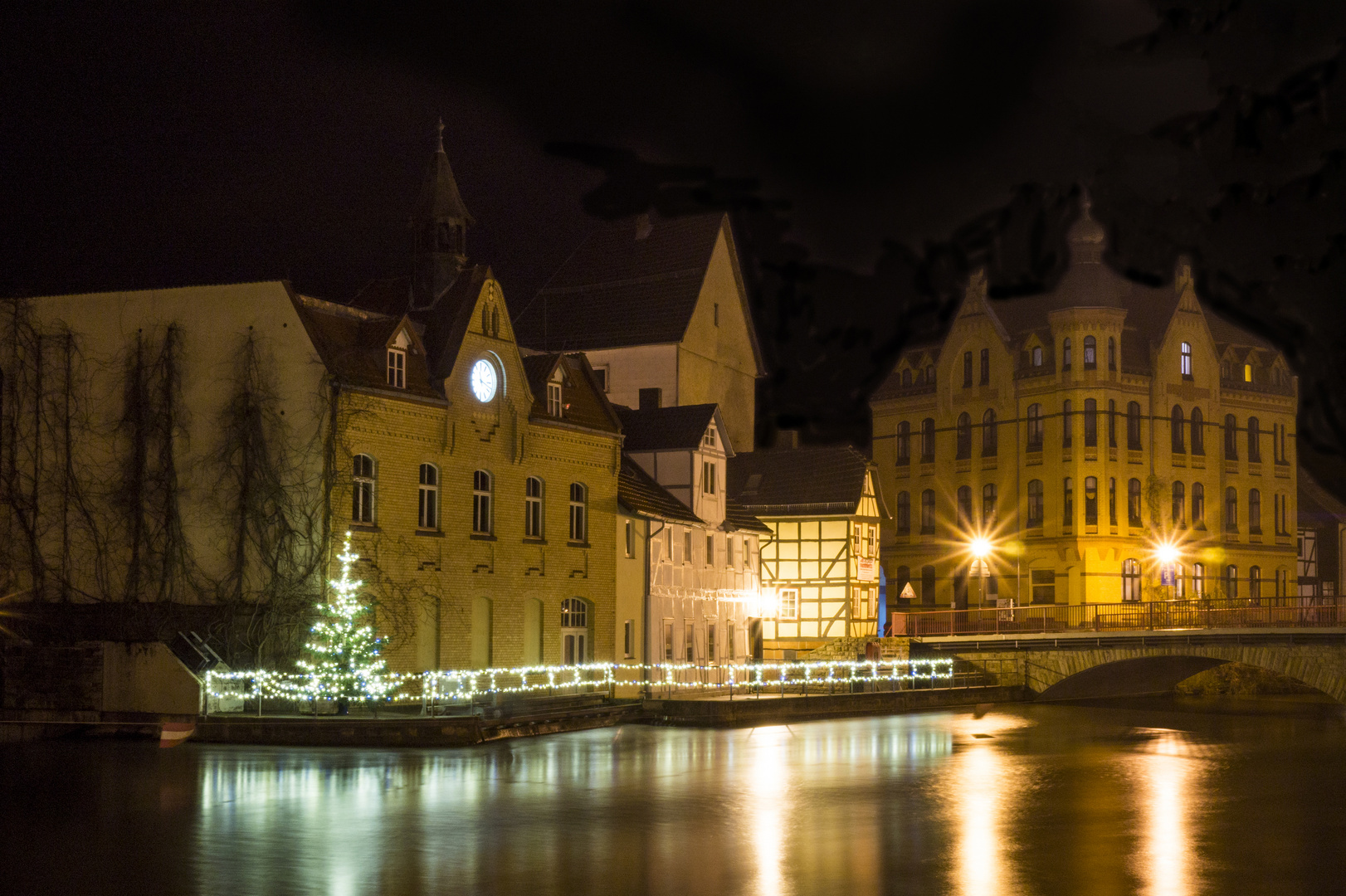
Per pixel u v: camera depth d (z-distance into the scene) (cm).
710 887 1994
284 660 3909
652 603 5291
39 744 3653
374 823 2502
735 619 5953
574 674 4891
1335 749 4175
